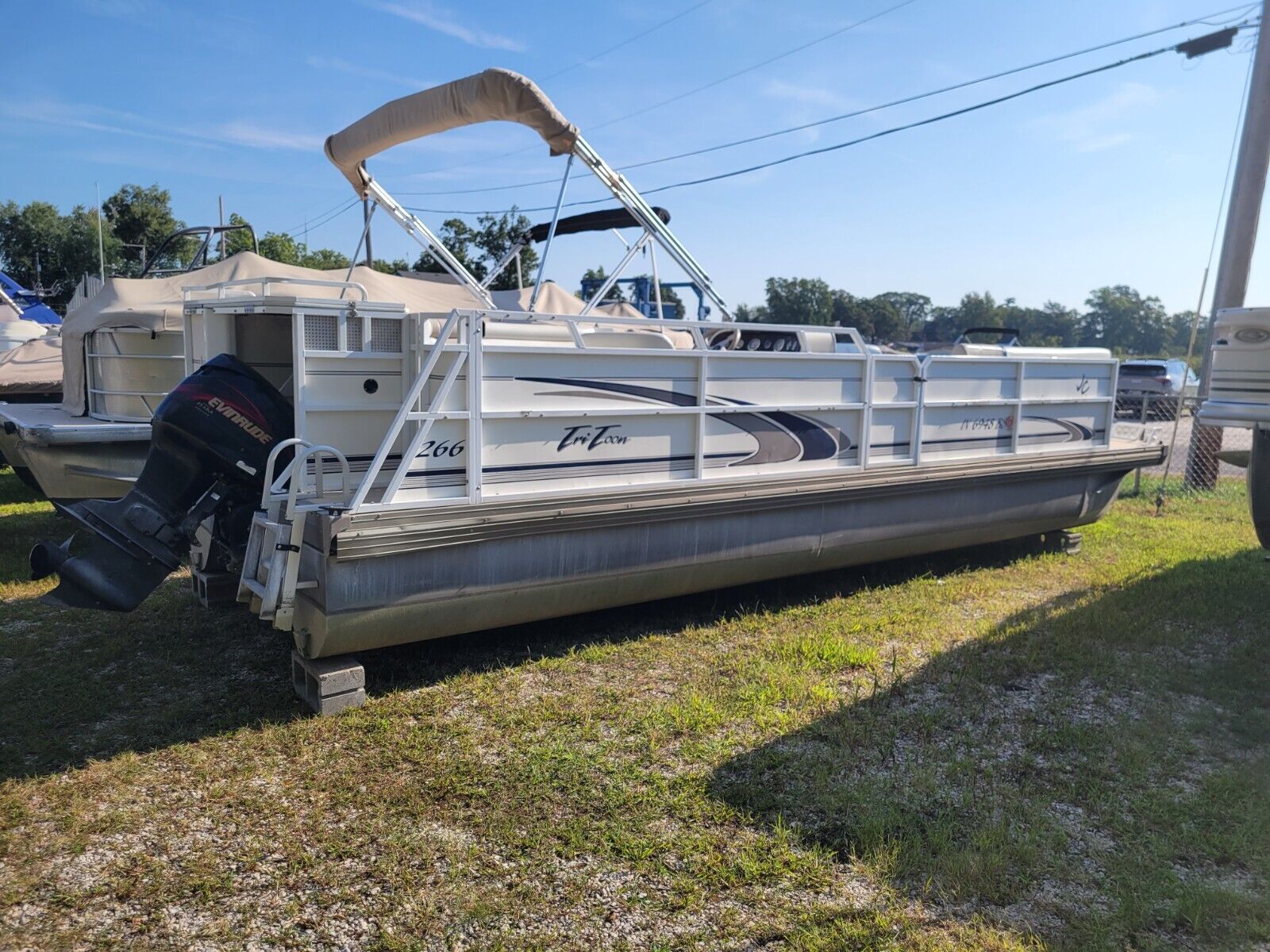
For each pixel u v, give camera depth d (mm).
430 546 4234
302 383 4496
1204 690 4617
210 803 3459
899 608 6039
